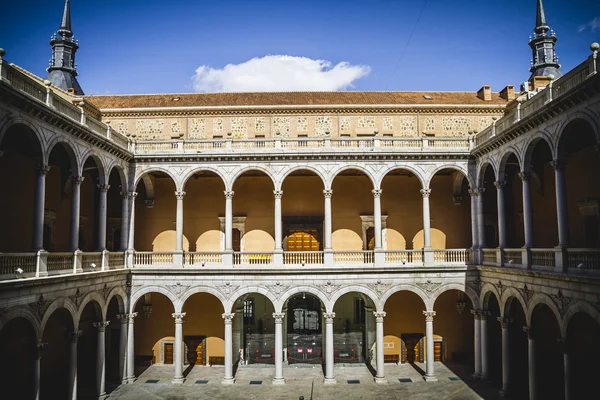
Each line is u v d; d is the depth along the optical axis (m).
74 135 26.61
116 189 38.12
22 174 27.53
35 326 22.56
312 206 38.38
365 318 37.44
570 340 22.73
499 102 39.97
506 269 28.42
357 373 34.75
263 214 38.09
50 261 24.38
